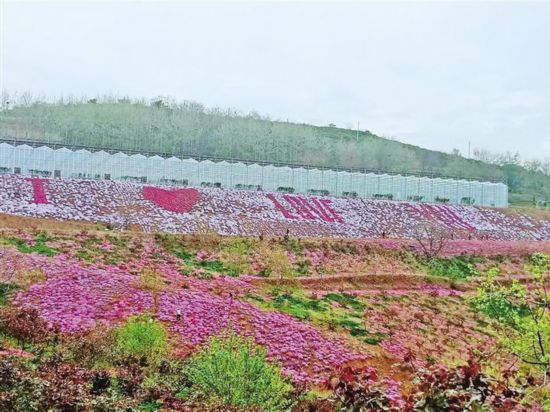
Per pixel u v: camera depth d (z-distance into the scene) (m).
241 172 82.56
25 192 60.50
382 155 145.88
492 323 37.97
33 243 39.00
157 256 42.75
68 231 44.78
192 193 71.06
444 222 79.62
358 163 134.12
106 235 45.22
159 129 122.06
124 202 63.78
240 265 44.78
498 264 59.16
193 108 146.38
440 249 59.00
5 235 40.00
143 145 113.75
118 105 138.12
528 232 83.25
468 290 48.69
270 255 46.25
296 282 43.00
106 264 37.19
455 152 170.25
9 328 21.86
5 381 14.02
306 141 138.88
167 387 17.78
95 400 14.43
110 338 22.31
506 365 19.97
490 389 8.14
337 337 30.69
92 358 20.06
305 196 79.44
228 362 17.22
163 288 33.44
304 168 87.38
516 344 18.06
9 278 30.11
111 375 18.58
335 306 37.94
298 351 27.45
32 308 26.02
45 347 20.88
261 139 130.25
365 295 42.31
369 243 58.06
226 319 29.67
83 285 30.91
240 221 65.19
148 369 19.67
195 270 40.91
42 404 13.48
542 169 168.38
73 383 15.41
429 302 42.94
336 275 47.16
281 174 84.50
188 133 123.75
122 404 14.82
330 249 54.62
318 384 23.91
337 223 70.69
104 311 27.75
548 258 21.28
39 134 110.75
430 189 93.50
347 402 8.47
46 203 58.75
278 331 29.59
